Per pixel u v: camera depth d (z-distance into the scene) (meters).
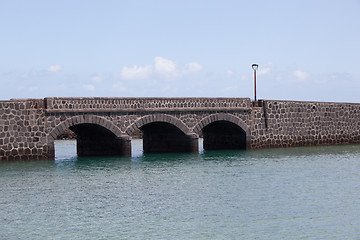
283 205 32.66
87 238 26.27
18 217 30.44
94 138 59.91
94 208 32.47
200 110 59.94
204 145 70.25
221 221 29.08
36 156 51.66
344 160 54.00
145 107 56.59
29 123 51.12
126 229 27.78
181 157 57.81
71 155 63.56
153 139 65.81
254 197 35.06
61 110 52.09
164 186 39.47
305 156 57.47
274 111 65.69
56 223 29.08
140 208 32.41
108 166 50.50
